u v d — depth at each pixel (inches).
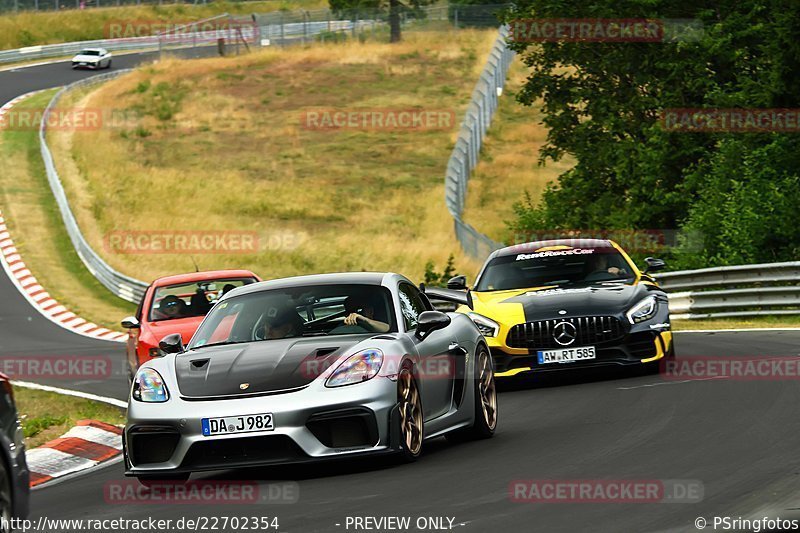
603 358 1759.4
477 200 6530.5
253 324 1266.0
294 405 1087.6
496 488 995.3
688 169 3988.7
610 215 4183.1
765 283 2881.4
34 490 1290.6
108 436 1688.0
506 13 4485.7
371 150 7805.1
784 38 3720.5
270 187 6919.3
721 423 1282.0
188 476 1174.3
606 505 897.5
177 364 1180.5
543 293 1839.3
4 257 5743.1
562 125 4466.0
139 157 7657.5
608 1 4104.3
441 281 3759.8
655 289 1855.3
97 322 4421.8
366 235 5866.1
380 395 1114.1
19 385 2524.6
